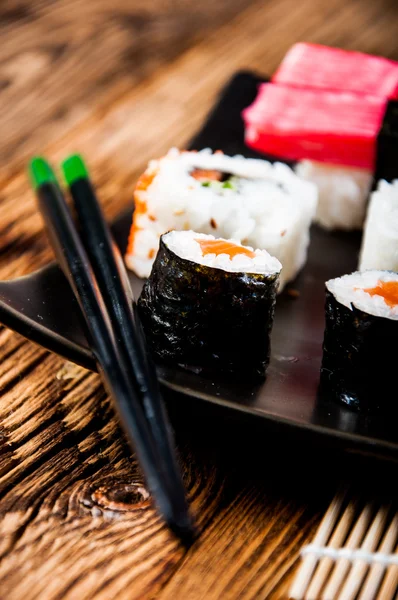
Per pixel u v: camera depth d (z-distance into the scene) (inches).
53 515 11.2
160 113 17.1
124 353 10.9
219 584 10.8
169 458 10.3
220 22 20.2
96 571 10.8
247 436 11.8
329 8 21.6
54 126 16.5
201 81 18.0
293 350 12.7
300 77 15.8
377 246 13.4
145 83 17.7
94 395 12.3
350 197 14.8
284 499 11.5
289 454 11.9
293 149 14.8
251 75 16.9
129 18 19.8
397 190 13.8
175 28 19.7
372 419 11.7
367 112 15.0
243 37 19.7
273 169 14.3
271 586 10.8
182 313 11.9
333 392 11.9
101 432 11.9
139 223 13.4
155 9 20.4
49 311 12.0
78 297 11.2
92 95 17.3
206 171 14.0
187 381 11.6
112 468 11.6
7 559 10.8
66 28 18.9
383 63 16.3
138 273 13.5
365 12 21.7
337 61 16.2
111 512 11.2
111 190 15.4
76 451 11.7
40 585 10.7
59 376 12.5
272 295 11.9
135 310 11.5
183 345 11.9
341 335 11.8
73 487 11.4
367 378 11.7
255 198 13.6
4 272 13.9
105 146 16.2
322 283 14.0
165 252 12.0
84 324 11.5
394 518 11.3
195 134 15.9
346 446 11.2
